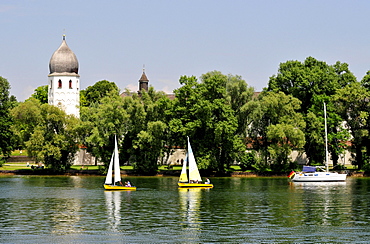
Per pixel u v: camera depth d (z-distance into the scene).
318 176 127.00
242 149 141.88
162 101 148.38
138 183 124.62
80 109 184.00
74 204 86.25
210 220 70.62
